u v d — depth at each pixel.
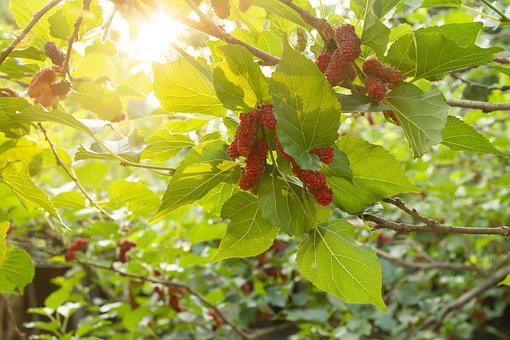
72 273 1.17
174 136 0.41
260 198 0.37
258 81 0.35
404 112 0.36
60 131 1.35
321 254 0.40
